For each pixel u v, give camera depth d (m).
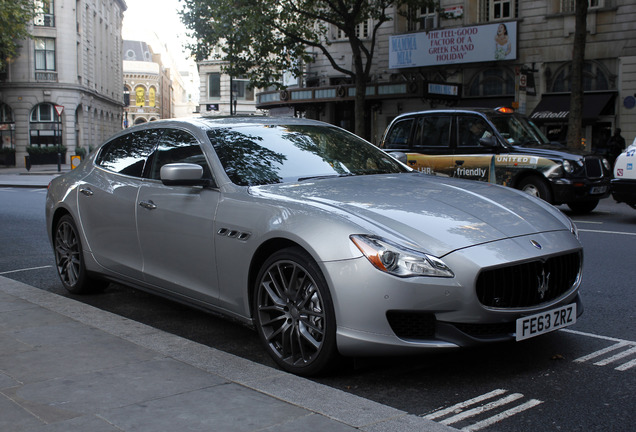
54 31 49.03
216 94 62.41
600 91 23.70
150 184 4.82
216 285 4.18
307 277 3.56
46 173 37.19
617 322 4.65
